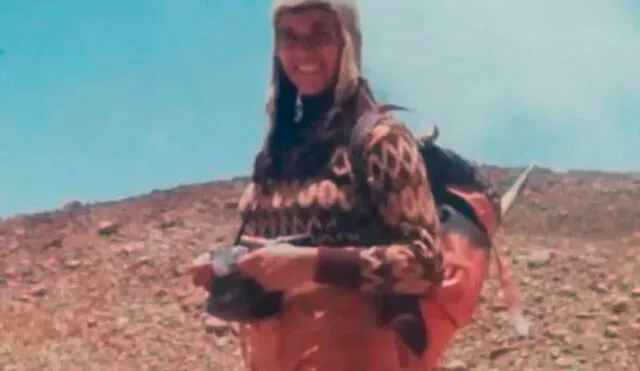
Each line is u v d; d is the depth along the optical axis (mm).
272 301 3402
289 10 3416
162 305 11336
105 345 9992
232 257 3357
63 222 15047
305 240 3363
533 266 11547
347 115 3391
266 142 3523
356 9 3438
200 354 9734
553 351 9125
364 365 3336
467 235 3629
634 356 8945
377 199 3281
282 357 3408
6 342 9961
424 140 3764
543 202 15039
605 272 11250
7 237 14398
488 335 9562
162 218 14938
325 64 3428
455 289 3484
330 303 3338
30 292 11969
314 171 3398
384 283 3215
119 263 12875
